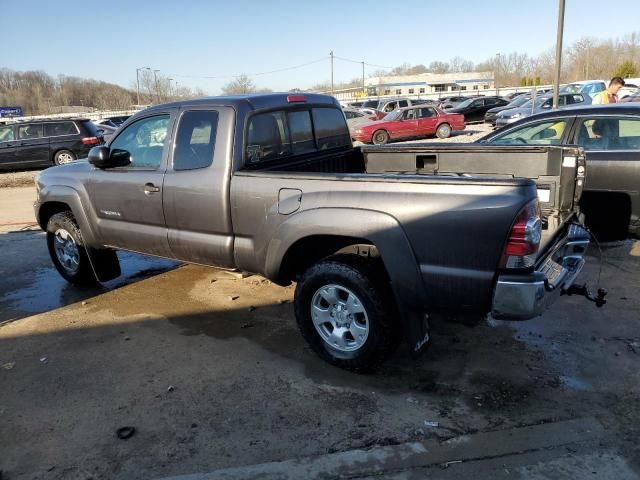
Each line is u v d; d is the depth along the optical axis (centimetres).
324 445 283
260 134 405
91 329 441
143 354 393
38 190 535
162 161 421
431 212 295
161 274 577
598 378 335
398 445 280
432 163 480
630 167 550
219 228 392
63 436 300
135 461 277
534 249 281
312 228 333
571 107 620
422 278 303
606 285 477
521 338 391
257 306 476
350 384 341
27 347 412
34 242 742
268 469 266
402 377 347
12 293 538
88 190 482
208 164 391
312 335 363
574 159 407
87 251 509
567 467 259
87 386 351
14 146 1568
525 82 7588
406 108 2175
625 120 561
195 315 461
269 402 325
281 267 367
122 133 456
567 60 7781
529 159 429
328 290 350
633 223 563
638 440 277
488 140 664
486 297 290
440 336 400
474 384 335
